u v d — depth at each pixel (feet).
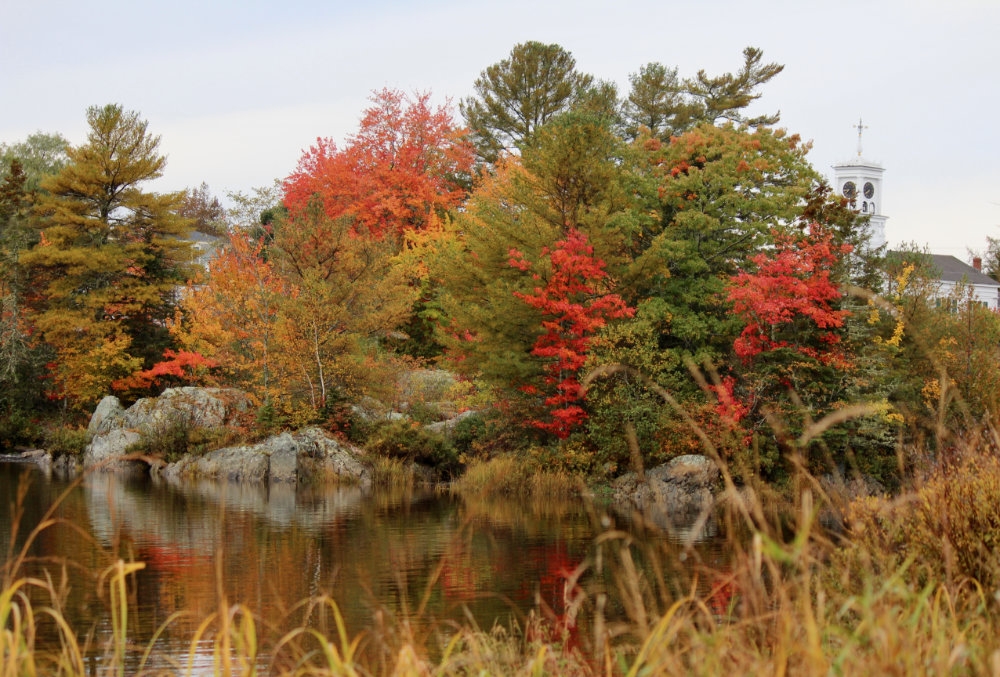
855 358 95.96
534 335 108.78
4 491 96.37
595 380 98.37
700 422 94.02
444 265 119.34
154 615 42.57
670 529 70.08
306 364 122.01
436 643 36.29
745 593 18.57
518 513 82.17
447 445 116.16
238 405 128.67
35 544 62.23
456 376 141.59
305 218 136.46
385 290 129.70
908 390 92.89
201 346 144.66
